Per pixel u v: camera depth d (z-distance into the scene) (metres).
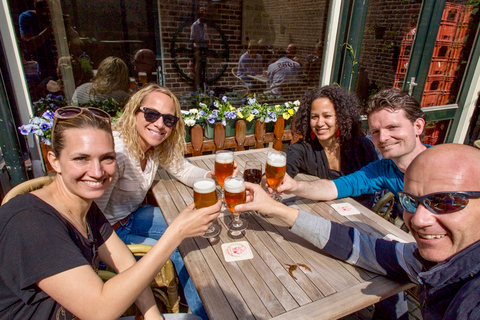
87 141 0.93
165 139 1.95
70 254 0.87
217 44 5.56
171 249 1.01
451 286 0.82
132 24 4.75
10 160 2.44
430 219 0.82
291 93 5.98
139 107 1.73
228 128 3.25
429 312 0.90
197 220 1.06
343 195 1.84
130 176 1.80
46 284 0.84
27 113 2.71
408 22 4.04
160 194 1.87
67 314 0.95
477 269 0.76
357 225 1.57
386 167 1.85
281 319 1.00
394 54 4.20
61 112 0.94
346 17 3.61
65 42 3.66
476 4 4.16
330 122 2.03
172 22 5.07
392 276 1.19
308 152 2.19
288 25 5.71
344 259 1.27
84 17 4.21
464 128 4.94
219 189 1.87
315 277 1.20
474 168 0.78
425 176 0.83
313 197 1.77
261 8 5.61
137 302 1.22
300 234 1.31
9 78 2.55
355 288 1.15
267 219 1.60
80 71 3.99
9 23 2.45
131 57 4.91
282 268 1.24
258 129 3.38
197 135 3.11
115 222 1.94
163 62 5.22
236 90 5.91
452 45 4.31
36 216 0.89
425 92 4.47
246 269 1.23
